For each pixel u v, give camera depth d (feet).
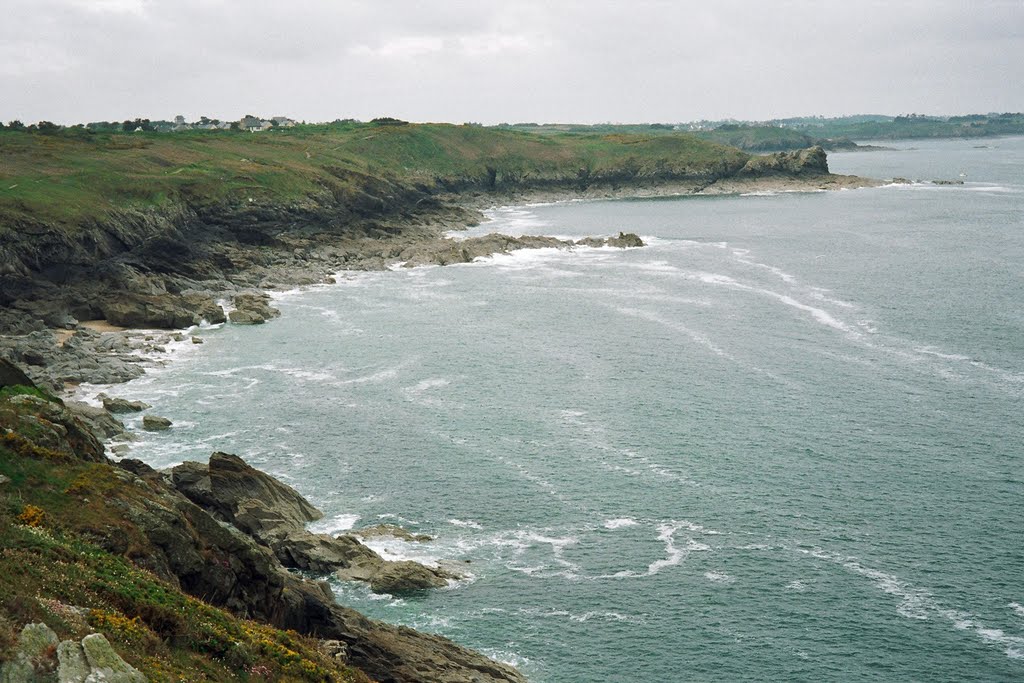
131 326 427.74
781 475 256.93
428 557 217.56
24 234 435.94
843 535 223.92
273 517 223.71
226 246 568.82
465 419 303.89
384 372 357.61
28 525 141.79
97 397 323.78
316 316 455.63
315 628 171.53
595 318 444.14
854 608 194.49
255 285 523.70
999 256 586.04
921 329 407.85
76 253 454.40
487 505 243.40
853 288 500.74
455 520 236.02
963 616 191.01
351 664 159.02
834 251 630.33
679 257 624.59
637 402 318.04
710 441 281.95
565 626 191.11
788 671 175.42
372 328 429.79
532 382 342.44
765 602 197.67
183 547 159.53
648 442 282.15
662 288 516.32
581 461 269.03
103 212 501.15
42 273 440.04
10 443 167.84
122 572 136.77
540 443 282.77
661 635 187.32
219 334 419.95
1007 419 294.05
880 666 176.24
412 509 241.55
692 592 202.08
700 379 342.44
